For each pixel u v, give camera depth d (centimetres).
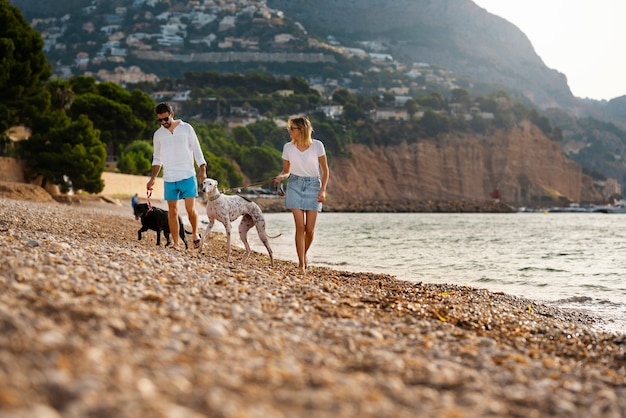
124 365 403
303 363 491
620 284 1706
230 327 564
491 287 1612
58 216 2320
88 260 845
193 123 14825
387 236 4122
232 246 2186
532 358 634
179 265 958
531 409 449
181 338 493
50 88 7394
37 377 355
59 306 513
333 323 656
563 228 6994
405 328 684
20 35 5131
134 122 8988
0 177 4969
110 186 6894
